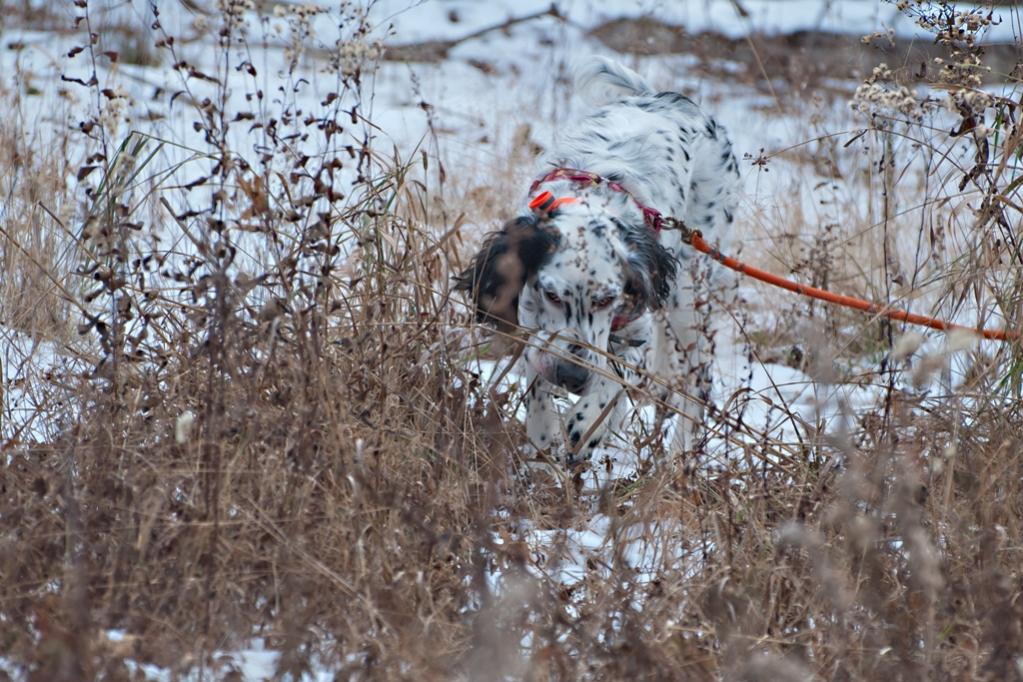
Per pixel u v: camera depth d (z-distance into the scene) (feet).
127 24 68.08
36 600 18.88
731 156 38.42
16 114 43.45
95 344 32.48
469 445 26.22
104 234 25.79
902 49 61.57
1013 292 28.58
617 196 32.50
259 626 19.71
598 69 39.29
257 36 75.41
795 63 78.74
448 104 70.64
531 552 23.15
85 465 23.16
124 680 16.72
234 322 24.40
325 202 39.68
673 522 23.84
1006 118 29.89
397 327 27.63
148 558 19.86
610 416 30.60
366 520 21.24
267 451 22.40
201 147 53.06
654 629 19.54
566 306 29.48
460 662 18.33
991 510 23.12
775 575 20.86
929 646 18.34
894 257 44.57
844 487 22.06
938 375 27.84
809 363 36.35
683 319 36.11
